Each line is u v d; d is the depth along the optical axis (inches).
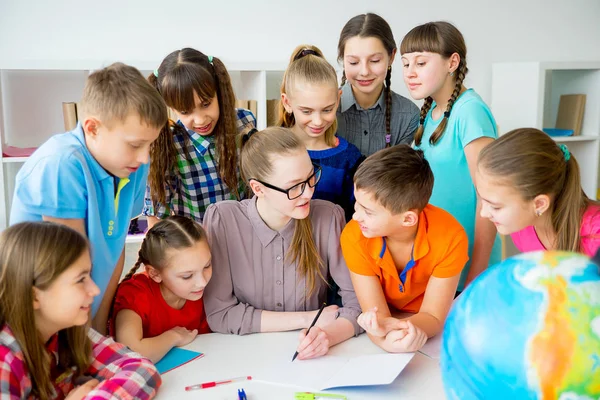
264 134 52.8
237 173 69.3
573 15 126.2
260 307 57.2
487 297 30.0
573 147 123.6
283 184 51.1
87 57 100.6
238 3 106.2
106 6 100.0
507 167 46.4
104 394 39.6
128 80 45.2
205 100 62.7
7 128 98.1
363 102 77.1
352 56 72.8
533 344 27.3
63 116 100.4
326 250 57.5
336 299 62.9
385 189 48.2
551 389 26.8
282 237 55.5
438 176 68.4
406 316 56.7
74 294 39.7
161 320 54.4
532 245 55.0
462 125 65.6
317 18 110.5
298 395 41.4
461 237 52.9
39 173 44.8
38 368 39.3
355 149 70.1
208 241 55.7
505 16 120.9
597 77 117.7
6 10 95.5
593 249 48.1
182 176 67.7
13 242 38.8
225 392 42.4
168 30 103.7
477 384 28.7
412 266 53.1
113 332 52.5
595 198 121.3
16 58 97.1
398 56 115.0
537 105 109.9
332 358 48.0
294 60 71.2
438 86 67.8
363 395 41.7
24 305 38.5
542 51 125.3
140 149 47.1
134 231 95.4
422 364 46.7
